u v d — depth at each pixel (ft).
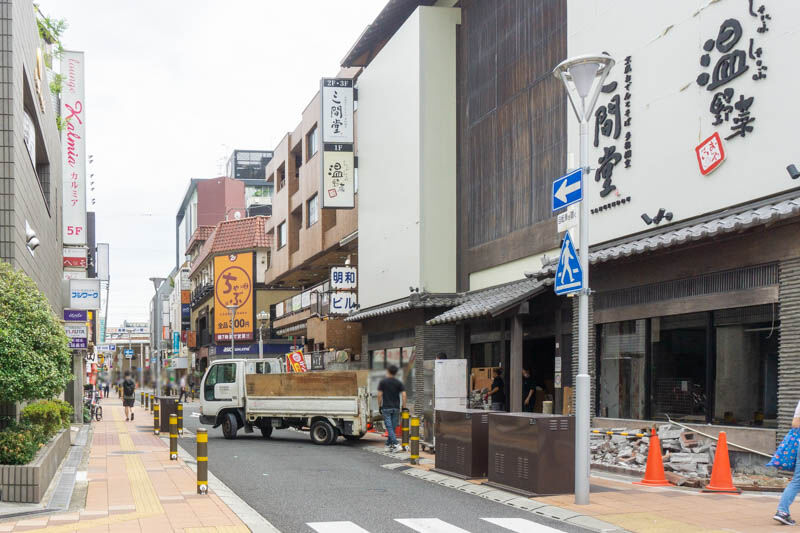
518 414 35.19
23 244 47.65
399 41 83.15
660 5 44.86
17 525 27.73
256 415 67.62
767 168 36.78
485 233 71.15
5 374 34.32
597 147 50.37
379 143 89.30
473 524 28.04
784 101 35.96
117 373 213.46
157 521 28.53
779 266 35.47
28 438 36.45
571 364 55.47
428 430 56.24
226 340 190.60
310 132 134.21
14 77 44.96
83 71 97.04
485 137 71.31
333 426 62.75
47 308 39.09
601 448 44.16
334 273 105.50
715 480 33.32
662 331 44.45
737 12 39.01
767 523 26.61
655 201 44.68
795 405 33.86
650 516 28.14
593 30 51.62
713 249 39.58
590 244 50.78
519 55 65.05
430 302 73.72
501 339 66.69
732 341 38.86
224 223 198.39
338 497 34.91
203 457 35.53
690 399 41.91
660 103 44.62
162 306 311.06
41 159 68.85
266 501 33.88
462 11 77.51
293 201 145.48
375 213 90.53
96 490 36.70
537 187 61.41
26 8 51.55
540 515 29.99
